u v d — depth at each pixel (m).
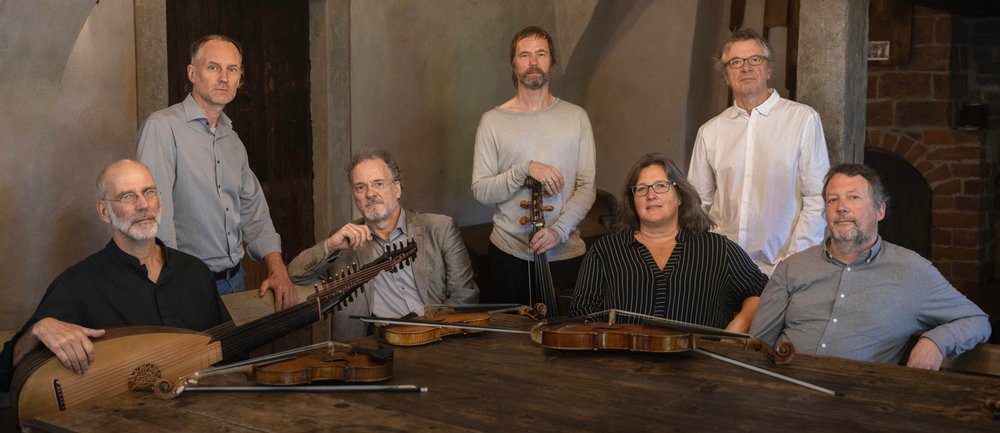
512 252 4.18
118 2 4.12
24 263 3.84
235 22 4.93
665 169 3.38
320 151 5.36
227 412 2.19
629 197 3.46
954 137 8.25
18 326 3.83
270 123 5.15
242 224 3.88
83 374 2.54
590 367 2.58
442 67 5.97
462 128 6.17
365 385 2.39
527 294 4.20
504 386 2.39
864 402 2.24
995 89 8.30
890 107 8.43
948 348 2.85
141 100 4.23
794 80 6.37
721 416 2.14
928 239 8.47
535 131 4.18
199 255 3.61
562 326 2.85
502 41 6.38
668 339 2.65
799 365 2.58
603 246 3.45
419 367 2.59
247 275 5.20
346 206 5.45
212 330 2.89
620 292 3.34
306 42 5.32
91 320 2.87
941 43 8.20
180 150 3.52
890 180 8.62
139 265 2.96
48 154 3.89
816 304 3.10
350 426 2.08
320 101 5.32
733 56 3.86
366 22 5.47
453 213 6.17
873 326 3.02
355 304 3.73
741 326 3.32
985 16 8.19
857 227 3.00
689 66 6.59
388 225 3.79
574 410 2.19
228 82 3.57
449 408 2.21
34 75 3.78
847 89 4.25
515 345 2.85
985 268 8.45
